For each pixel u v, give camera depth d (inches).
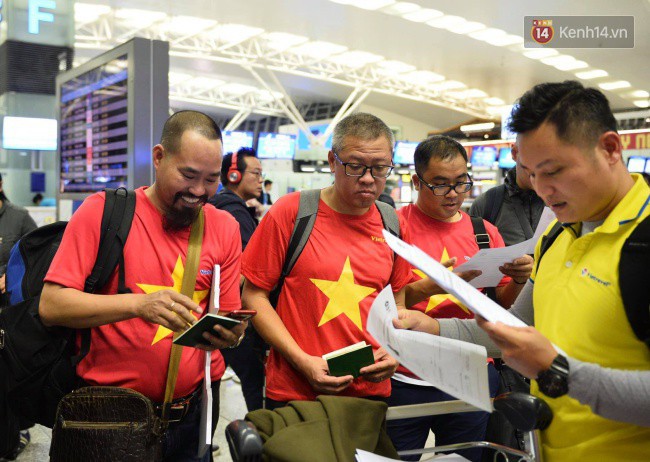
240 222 122.5
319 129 1128.8
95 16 661.3
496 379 84.0
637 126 993.5
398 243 39.7
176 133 60.9
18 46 257.4
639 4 505.4
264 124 1414.9
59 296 58.4
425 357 41.5
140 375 62.2
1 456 101.6
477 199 109.3
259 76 964.0
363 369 62.3
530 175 41.3
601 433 39.9
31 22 259.1
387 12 588.7
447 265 70.2
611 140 38.8
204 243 66.0
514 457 55.1
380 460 42.5
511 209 103.3
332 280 67.4
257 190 145.7
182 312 55.5
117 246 61.9
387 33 659.4
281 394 67.4
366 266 68.5
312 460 41.9
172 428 65.1
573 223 43.4
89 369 62.4
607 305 38.4
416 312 53.3
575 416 40.8
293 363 65.1
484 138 1018.1
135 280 62.3
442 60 765.9
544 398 43.6
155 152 62.6
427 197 83.2
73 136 193.2
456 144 82.1
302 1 572.1
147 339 62.2
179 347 63.2
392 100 1096.8
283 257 68.4
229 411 148.5
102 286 62.1
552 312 42.5
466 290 37.8
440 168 80.9
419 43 692.7
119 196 63.7
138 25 705.6
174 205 62.2
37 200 290.2
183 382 64.1
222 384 171.2
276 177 546.3
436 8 547.2
